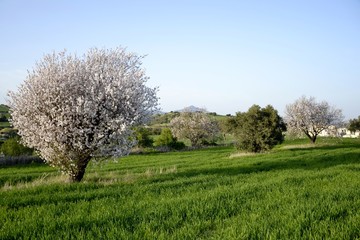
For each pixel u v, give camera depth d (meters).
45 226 9.12
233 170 27.73
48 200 13.20
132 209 10.93
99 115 20.02
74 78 20.38
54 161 20.56
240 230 8.34
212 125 90.31
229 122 57.31
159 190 15.72
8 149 50.91
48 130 19.05
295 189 14.54
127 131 20.47
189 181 18.84
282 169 27.03
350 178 18.16
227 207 11.13
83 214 10.45
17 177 27.83
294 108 72.06
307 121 70.12
